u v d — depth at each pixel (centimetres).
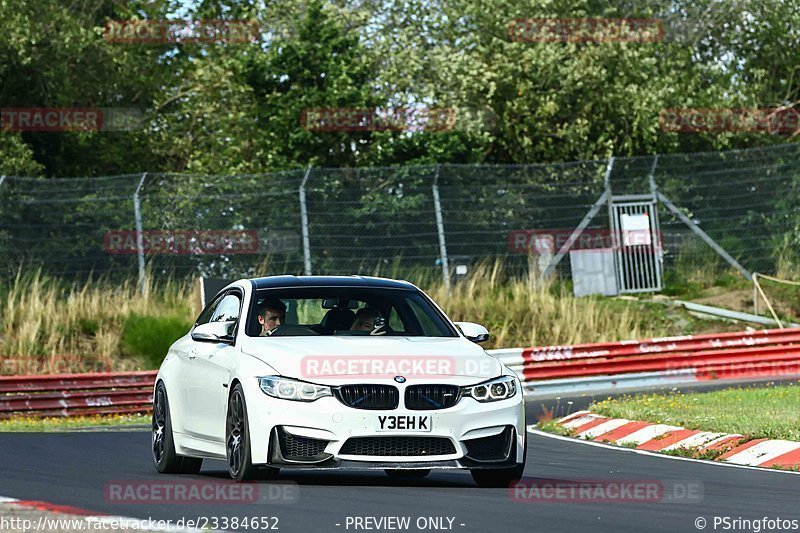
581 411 4284
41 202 6450
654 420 3700
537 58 8025
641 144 8194
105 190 6588
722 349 6094
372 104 7638
